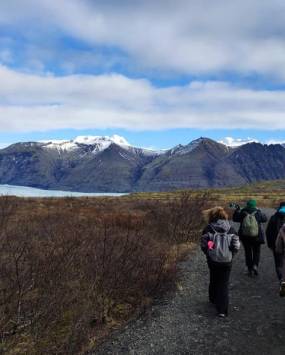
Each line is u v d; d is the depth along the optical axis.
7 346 4.07
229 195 51.00
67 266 5.54
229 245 5.46
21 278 4.84
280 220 6.74
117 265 5.90
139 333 4.82
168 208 13.49
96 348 4.43
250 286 6.73
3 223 8.26
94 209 16.80
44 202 19.48
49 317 4.46
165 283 6.48
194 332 4.82
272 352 4.25
